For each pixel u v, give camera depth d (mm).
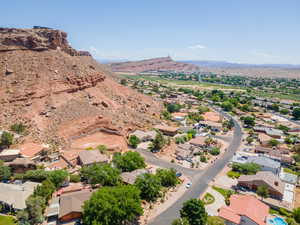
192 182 87938
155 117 169500
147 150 117875
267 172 89500
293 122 190375
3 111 112375
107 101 152000
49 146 103625
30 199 59906
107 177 75250
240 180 85688
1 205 63656
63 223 60469
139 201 62250
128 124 138875
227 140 141375
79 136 118375
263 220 61594
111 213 55188
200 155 114438
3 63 134750
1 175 77062
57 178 75562
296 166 106562
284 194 81375
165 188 81188
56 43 166875
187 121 176750
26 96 120438
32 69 136625
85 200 65812
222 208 65938
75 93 140500
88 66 171000
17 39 148625
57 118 118500
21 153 92250
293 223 63250
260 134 147125
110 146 113188
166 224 63000
